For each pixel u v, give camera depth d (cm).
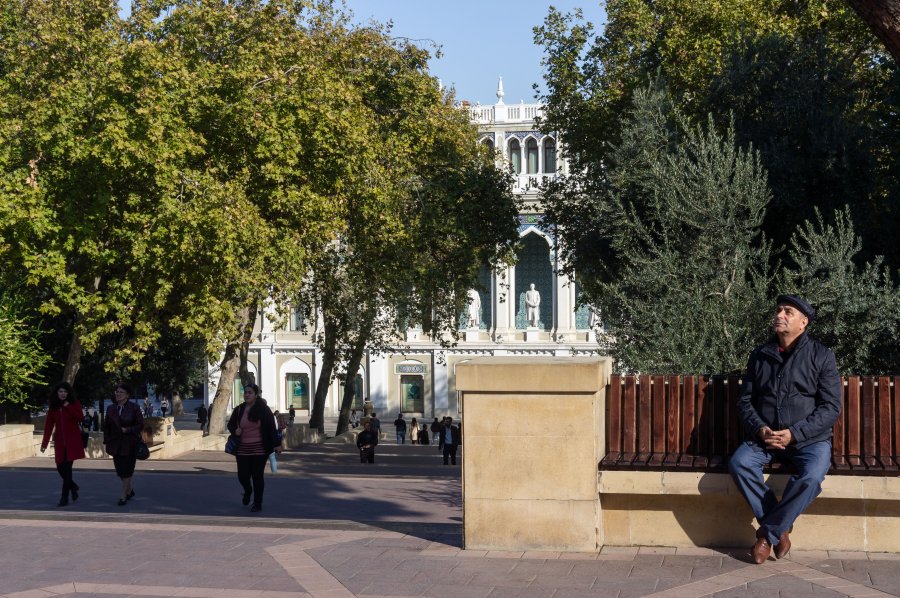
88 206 2753
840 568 742
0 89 2844
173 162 2698
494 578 738
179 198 2702
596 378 795
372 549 836
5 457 2327
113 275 3155
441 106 3688
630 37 3166
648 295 1270
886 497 755
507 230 3719
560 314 7538
